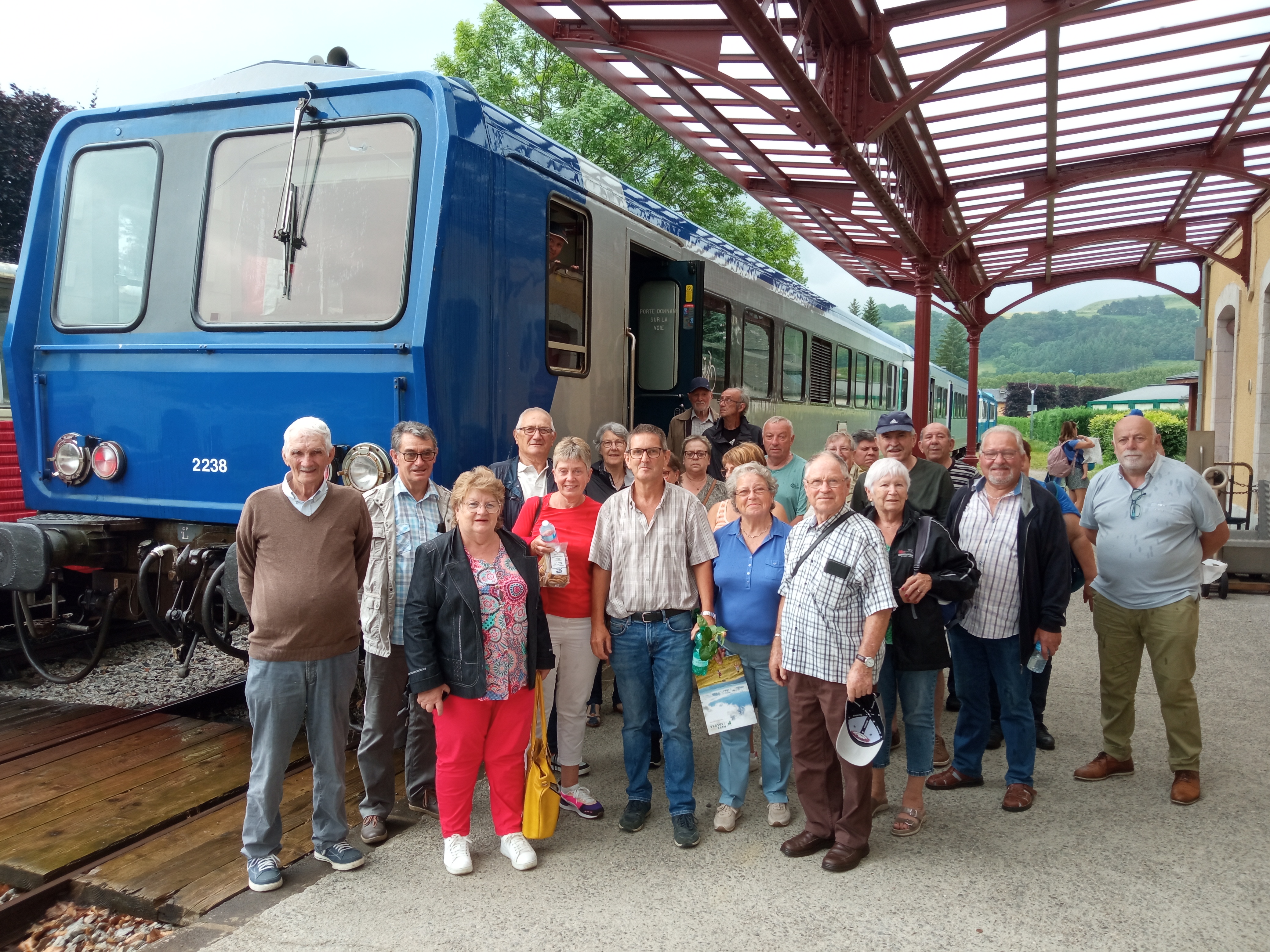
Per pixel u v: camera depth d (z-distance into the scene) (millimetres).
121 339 5324
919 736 4148
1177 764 4582
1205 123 8055
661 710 4145
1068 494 6832
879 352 15570
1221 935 3332
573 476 4332
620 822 4273
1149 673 6883
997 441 4383
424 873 3766
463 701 3760
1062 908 3516
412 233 4688
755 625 4180
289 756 3664
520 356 5344
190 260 5219
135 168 5426
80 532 5086
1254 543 9547
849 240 11570
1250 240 12898
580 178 6035
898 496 4098
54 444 5480
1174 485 4586
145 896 3469
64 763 4727
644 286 7465
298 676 3582
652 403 7418
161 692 6246
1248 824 4285
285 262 4969
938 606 4113
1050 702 6250
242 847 3869
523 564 3914
